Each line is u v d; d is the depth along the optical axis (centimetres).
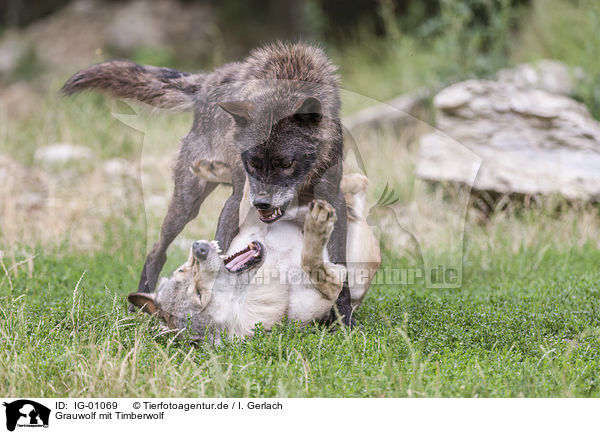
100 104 2339
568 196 1591
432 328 954
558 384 772
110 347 859
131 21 3669
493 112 1800
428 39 2600
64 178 1895
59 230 1530
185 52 3616
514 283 1230
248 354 841
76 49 3588
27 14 4259
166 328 938
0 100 3123
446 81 2162
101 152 2067
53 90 2508
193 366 816
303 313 936
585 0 2120
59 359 832
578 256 1388
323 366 812
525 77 1995
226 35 3706
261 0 3844
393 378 768
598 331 927
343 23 3544
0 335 898
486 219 1636
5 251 1378
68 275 1259
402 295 1134
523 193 1596
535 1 2398
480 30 2225
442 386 764
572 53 2145
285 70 958
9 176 1886
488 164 1673
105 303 1067
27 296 1123
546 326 997
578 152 1709
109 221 1489
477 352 876
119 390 761
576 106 1828
